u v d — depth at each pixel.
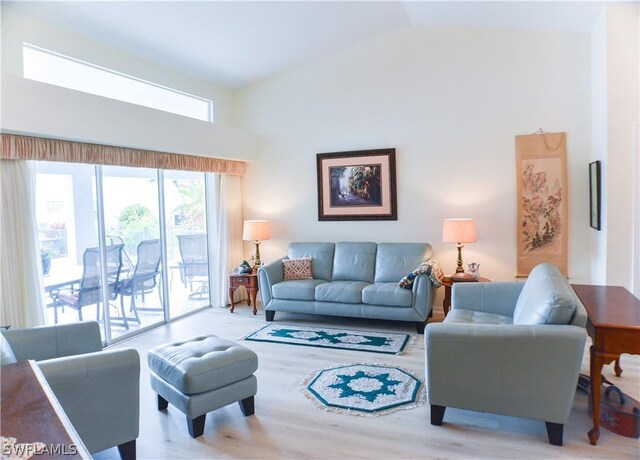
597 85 4.18
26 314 3.42
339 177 5.55
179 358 2.72
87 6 3.59
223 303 5.83
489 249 4.93
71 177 3.97
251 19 4.26
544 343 2.37
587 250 4.56
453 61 4.97
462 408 2.57
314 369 3.55
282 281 5.15
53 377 2.04
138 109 4.12
